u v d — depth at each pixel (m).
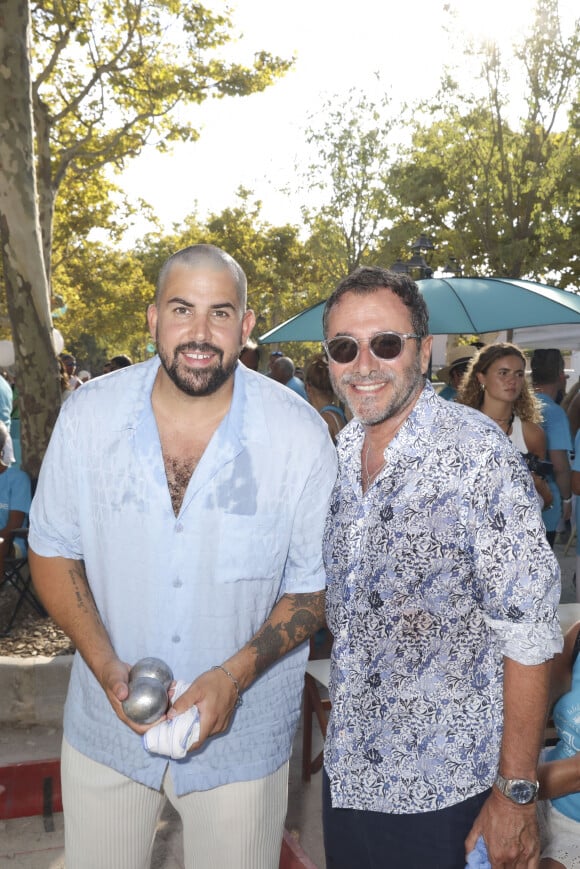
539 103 24.00
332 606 2.11
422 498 1.92
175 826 3.84
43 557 2.38
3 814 3.92
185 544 2.24
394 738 1.96
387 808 1.97
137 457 2.24
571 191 25.08
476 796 1.94
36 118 13.65
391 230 28.73
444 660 1.93
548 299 6.68
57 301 13.93
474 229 26.53
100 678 2.19
